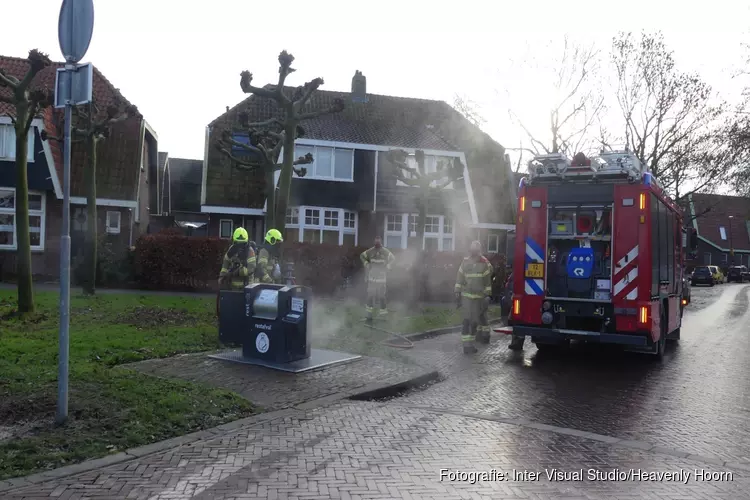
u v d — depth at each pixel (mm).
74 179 23641
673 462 5543
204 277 20391
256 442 5770
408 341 12141
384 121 31781
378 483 4812
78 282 20234
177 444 5629
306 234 27734
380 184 28641
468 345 11375
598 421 6945
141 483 4699
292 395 7426
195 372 8234
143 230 29594
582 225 10438
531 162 10664
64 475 4777
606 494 4754
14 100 11594
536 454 5641
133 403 6422
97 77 26281
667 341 13969
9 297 15055
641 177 9977
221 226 27500
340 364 9141
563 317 10531
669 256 12070
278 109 29281
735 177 26875
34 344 9070
